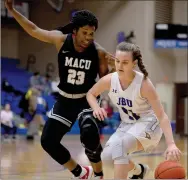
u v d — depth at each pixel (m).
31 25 4.25
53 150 4.33
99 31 21.31
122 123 4.07
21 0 21.72
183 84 21.23
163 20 20.69
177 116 21.39
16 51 23.55
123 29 20.58
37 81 19.69
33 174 6.01
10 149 11.04
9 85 18.80
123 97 3.85
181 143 15.49
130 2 20.41
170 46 19.98
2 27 21.69
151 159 8.90
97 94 4.02
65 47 4.30
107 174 5.98
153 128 3.89
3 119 15.41
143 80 3.77
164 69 20.70
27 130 16.05
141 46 20.00
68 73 4.36
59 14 22.34
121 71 3.72
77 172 4.48
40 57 23.19
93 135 4.12
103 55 4.36
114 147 3.84
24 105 15.98
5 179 4.41
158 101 3.78
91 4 21.55
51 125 4.35
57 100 4.49
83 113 4.29
